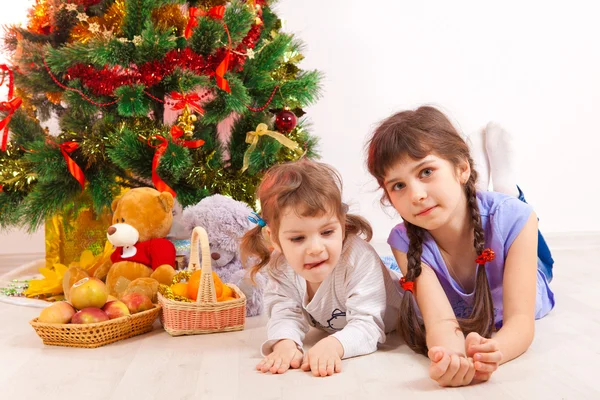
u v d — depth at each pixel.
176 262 1.97
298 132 2.25
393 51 2.72
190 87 1.93
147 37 1.88
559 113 2.77
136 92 1.90
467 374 1.12
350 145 2.74
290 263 1.32
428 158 1.28
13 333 1.64
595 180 2.79
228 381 1.23
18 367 1.36
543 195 2.79
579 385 1.14
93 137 1.96
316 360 1.26
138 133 1.99
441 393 1.12
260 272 1.70
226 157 2.44
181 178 2.08
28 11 2.20
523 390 1.12
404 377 1.21
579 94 2.76
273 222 1.32
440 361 1.12
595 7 2.73
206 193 2.05
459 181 1.34
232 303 1.60
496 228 1.39
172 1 2.00
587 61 2.75
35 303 1.95
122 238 1.79
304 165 1.34
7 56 2.26
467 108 2.76
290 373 1.26
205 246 1.57
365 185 2.75
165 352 1.44
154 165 1.94
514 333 1.26
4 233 2.61
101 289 1.55
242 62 2.07
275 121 2.19
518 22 2.73
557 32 2.74
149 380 1.25
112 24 2.01
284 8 2.68
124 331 1.55
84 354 1.44
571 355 1.31
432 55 2.73
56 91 2.04
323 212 1.27
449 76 2.74
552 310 1.69
